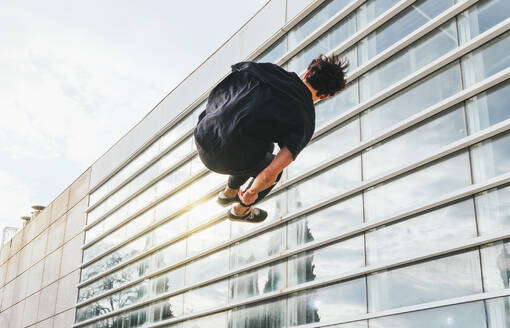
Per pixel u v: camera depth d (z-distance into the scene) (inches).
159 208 754.2
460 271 354.0
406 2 441.7
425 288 373.4
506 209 338.0
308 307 470.3
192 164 700.7
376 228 425.4
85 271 925.8
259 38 616.1
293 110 99.2
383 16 459.8
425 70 410.9
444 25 410.9
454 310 349.1
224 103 103.3
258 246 550.6
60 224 1078.4
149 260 747.4
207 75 706.8
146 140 824.3
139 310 734.5
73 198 1053.8
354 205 451.5
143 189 807.7
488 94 367.2
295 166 527.2
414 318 373.7
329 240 461.7
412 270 386.9
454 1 406.0
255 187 105.6
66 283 973.8
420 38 428.8
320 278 463.5
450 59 395.5
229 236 596.1
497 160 351.9
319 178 495.2
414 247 389.4
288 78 101.5
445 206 376.8
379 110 451.2
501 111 355.9
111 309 804.6
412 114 419.8
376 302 407.8
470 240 348.2
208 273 616.4
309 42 543.2
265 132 100.0
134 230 803.4
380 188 431.8
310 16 555.2
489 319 327.6
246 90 101.0
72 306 924.0
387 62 455.2
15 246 1314.0
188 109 733.3
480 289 338.6
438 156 389.1
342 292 440.8
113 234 866.8
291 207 518.0
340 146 481.7
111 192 903.7
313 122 103.2
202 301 613.0
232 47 665.0
